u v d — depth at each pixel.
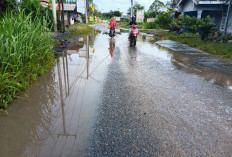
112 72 4.60
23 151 1.87
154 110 2.76
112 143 2.01
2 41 3.28
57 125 2.32
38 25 4.66
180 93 3.44
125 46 9.12
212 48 8.49
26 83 3.44
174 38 13.39
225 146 2.02
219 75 4.70
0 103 2.72
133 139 2.08
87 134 2.15
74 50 7.25
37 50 4.28
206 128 2.35
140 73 4.62
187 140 2.10
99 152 1.87
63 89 3.44
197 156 1.86
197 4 15.48
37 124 2.34
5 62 2.98
